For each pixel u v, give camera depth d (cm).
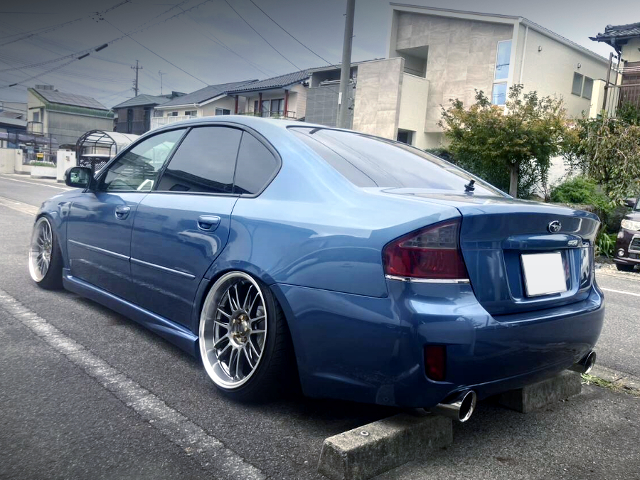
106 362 320
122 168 398
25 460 213
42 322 386
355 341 220
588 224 272
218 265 278
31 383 284
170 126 372
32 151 4622
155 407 266
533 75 2052
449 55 2198
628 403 316
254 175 291
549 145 1271
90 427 243
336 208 243
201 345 292
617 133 1398
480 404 302
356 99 2256
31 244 496
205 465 218
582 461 243
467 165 1401
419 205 223
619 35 1927
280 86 3256
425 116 2258
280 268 246
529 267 240
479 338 210
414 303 208
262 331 263
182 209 312
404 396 214
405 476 218
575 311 253
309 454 230
